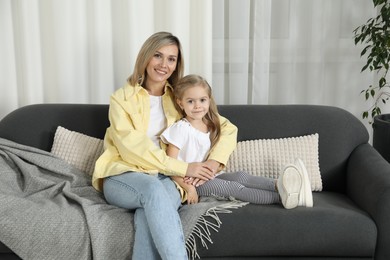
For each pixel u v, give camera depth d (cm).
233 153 218
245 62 273
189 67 273
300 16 279
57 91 264
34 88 263
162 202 167
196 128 211
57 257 168
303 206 183
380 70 288
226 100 285
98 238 167
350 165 214
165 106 214
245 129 225
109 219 172
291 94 286
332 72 287
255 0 269
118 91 211
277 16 279
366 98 271
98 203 188
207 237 173
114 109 204
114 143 203
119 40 269
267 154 214
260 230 172
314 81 284
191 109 205
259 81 276
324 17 278
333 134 222
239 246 173
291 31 280
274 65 285
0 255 173
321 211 177
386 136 258
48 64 266
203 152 210
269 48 276
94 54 262
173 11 260
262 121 226
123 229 171
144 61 208
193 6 266
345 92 289
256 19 271
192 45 271
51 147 225
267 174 213
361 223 173
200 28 265
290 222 173
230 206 180
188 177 198
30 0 253
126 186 180
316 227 173
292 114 227
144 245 166
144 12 261
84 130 227
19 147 213
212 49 275
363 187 190
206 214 175
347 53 285
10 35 261
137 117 205
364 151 214
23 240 167
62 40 257
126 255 170
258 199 188
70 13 256
